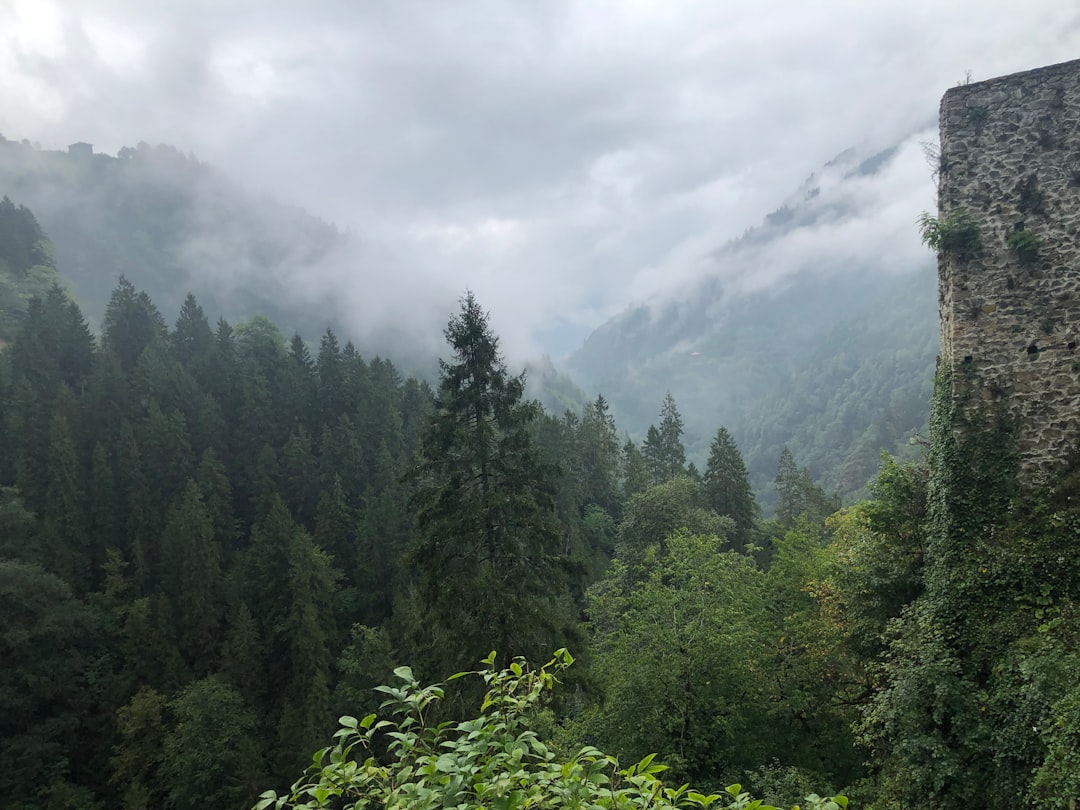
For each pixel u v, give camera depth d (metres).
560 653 3.85
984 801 7.79
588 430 57.38
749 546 26.30
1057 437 9.89
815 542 24.27
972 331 10.62
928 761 8.32
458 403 14.91
